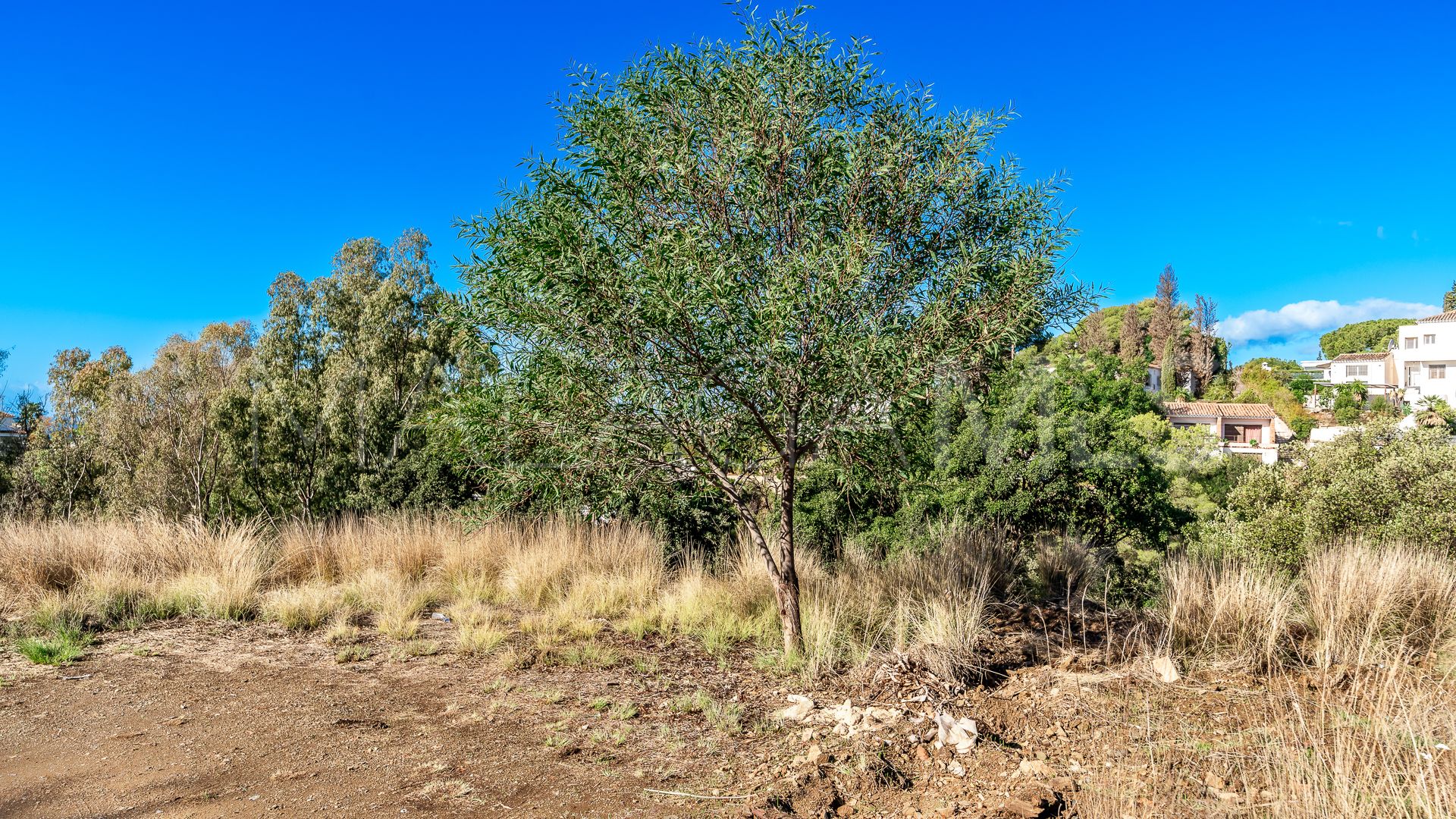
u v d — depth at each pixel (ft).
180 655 18.95
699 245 13.55
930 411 16.57
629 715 14.29
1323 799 8.73
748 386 14.14
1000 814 9.61
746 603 21.53
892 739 12.23
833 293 12.98
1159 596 20.21
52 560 25.34
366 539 30.19
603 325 13.99
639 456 16.28
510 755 12.62
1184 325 267.39
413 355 70.13
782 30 14.79
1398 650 15.14
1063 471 26.99
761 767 11.83
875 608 20.02
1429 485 29.81
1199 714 12.71
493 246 14.83
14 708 15.11
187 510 55.21
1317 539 30.94
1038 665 15.87
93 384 107.65
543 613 22.80
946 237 15.43
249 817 10.44
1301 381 213.25
